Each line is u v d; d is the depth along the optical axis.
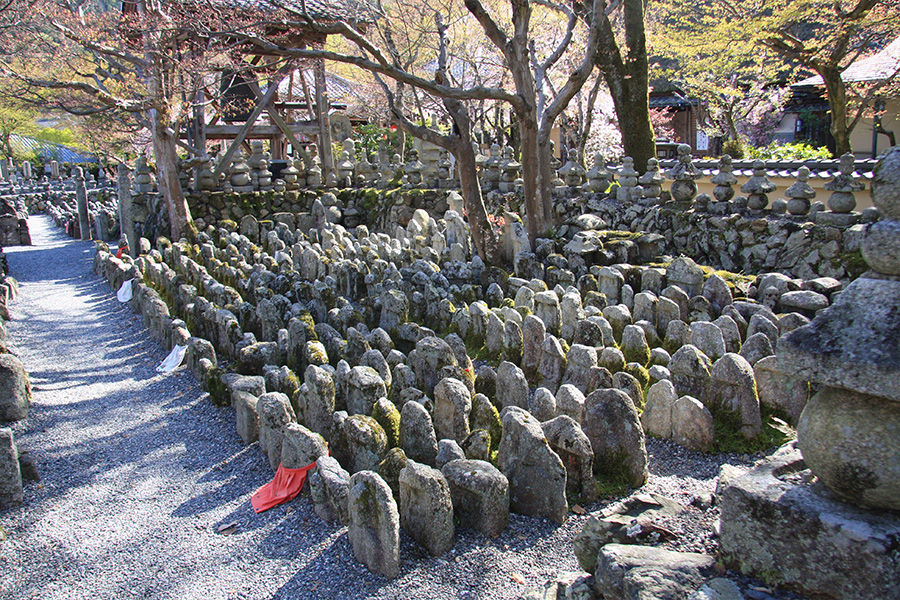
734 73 22.66
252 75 18.97
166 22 14.31
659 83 29.39
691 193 12.52
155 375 8.86
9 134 37.41
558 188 15.40
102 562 4.80
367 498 4.51
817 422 2.72
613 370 7.25
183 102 16.14
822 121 24.95
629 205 13.42
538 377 7.85
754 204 11.27
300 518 5.23
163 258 15.17
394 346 9.17
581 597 3.37
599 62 16.36
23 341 10.62
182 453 6.56
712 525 3.64
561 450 5.32
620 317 8.59
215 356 8.73
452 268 11.56
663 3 20.27
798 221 10.52
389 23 13.38
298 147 20.25
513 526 4.94
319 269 12.74
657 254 11.25
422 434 5.68
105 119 19.33
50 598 4.43
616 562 3.11
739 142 18.72
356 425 5.64
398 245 14.27
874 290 2.65
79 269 17.14
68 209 27.97
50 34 16.44
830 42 16.84
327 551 4.76
